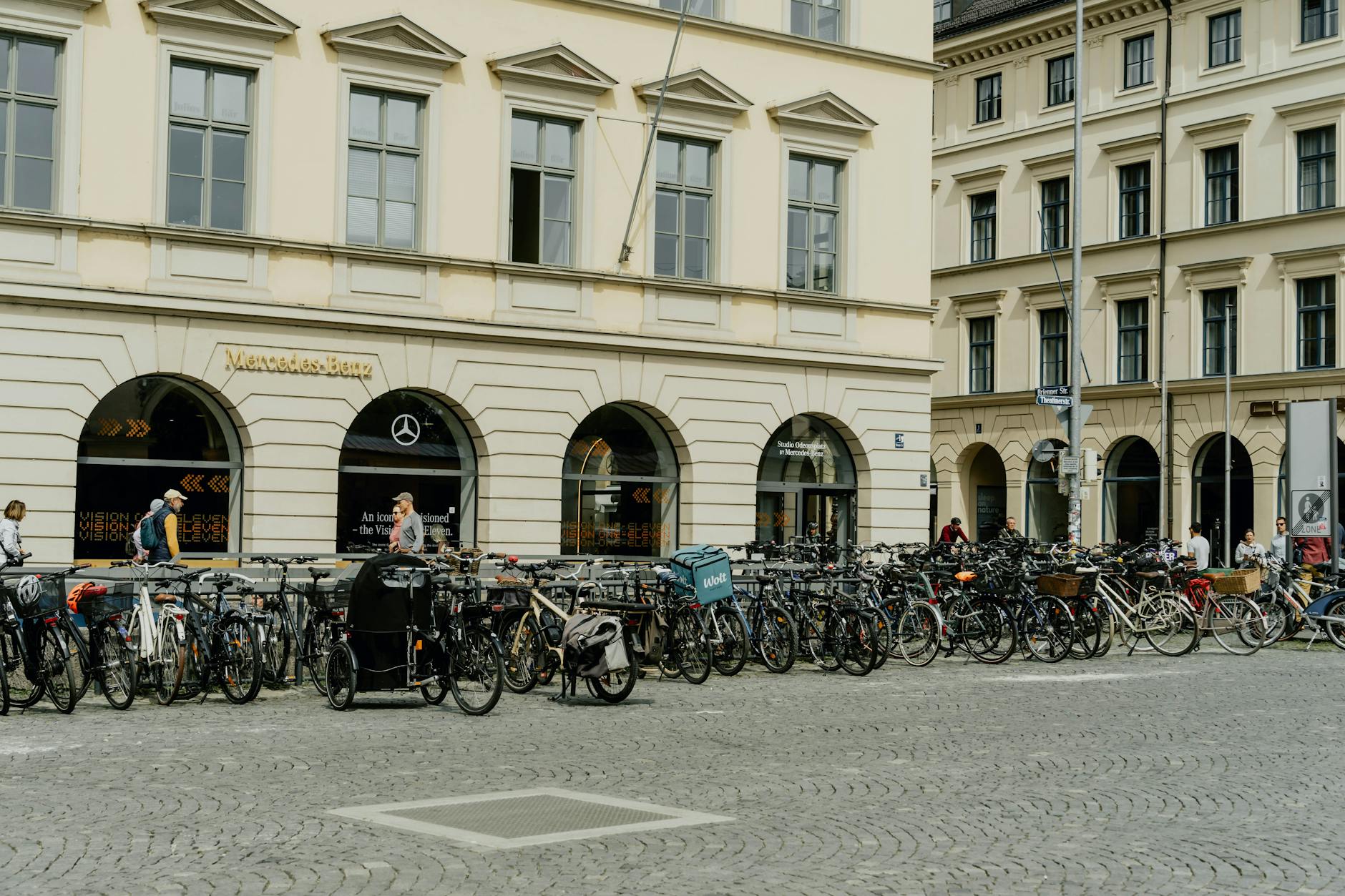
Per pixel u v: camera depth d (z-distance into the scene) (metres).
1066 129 44.62
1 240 20.33
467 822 8.72
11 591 13.79
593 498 25.33
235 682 14.30
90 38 20.97
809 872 7.47
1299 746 12.01
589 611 15.91
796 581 18.44
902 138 28.66
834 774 10.53
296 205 22.48
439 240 23.67
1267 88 40.09
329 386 22.66
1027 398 45.31
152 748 11.59
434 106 23.62
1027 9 45.22
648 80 25.64
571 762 11.00
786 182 27.19
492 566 21.12
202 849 7.95
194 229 21.56
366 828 8.52
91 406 20.88
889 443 28.19
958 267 47.41
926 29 29.08
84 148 20.91
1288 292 39.53
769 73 27.09
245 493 22.16
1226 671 18.22
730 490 26.39
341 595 14.20
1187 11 41.84
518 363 24.30
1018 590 19.34
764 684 16.53
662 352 25.66
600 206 25.23
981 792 9.81
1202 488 41.78
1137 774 10.61
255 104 22.20
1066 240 44.62
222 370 21.78
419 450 23.72
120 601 14.05
